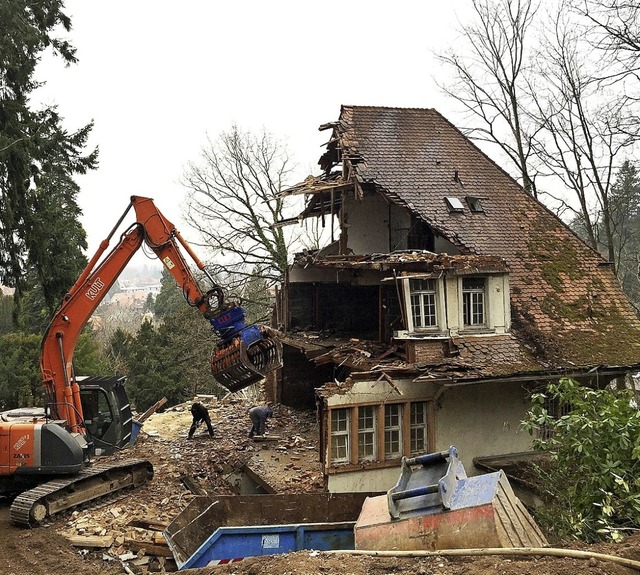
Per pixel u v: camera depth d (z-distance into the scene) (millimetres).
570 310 16344
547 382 14625
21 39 22141
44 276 23750
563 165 25750
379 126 20125
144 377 34938
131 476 13516
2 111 21938
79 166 25469
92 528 11156
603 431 8430
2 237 22578
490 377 13562
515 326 15352
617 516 7965
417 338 14031
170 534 9164
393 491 7352
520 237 17969
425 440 14133
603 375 15148
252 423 19625
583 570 5773
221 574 7031
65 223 24797
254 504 10133
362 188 18469
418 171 18906
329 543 9156
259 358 13141
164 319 38656
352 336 20375
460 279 14586
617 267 28250
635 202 31031
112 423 14641
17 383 27594
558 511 8773
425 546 6746
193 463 15703
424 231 18500
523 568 5895
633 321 16812
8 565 9820
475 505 6621
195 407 18297
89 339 33562
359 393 13438
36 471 11891
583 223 28438
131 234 13781
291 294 22031
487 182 19453
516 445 14898
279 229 31500
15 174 21688
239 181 31797
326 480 13148
